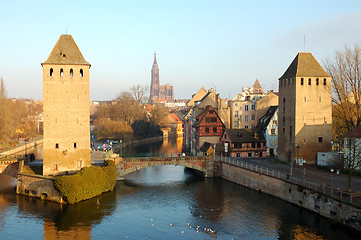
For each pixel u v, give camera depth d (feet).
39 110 633.20
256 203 178.81
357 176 184.34
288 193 174.81
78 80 204.13
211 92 328.70
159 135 549.95
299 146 220.02
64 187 175.73
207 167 249.75
